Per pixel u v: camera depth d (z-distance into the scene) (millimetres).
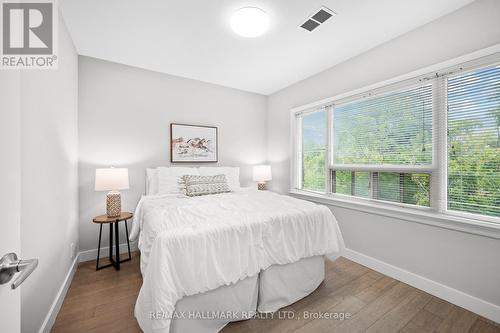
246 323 1493
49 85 1482
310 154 3270
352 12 1773
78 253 2396
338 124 2785
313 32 2045
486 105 1615
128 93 2754
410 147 2057
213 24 1929
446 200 1831
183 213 1786
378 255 2256
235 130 3688
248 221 1563
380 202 2295
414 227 1973
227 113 3594
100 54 2461
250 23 1877
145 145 2875
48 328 1377
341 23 1916
